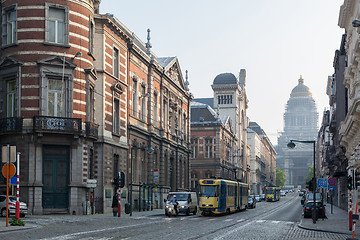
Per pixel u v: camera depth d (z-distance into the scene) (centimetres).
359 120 4000
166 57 7194
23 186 3834
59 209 3941
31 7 4000
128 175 5222
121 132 5056
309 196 4797
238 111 13375
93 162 4481
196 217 4384
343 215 4944
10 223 2730
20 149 3888
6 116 4053
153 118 6256
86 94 4188
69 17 4103
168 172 6781
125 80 5197
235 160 12688
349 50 4944
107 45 4722
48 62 3966
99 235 2334
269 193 11519
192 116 10862
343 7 4622
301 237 2509
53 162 3966
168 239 2200
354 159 4488
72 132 3941
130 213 4328
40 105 3922
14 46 4006
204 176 10494
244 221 3841
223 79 13038
